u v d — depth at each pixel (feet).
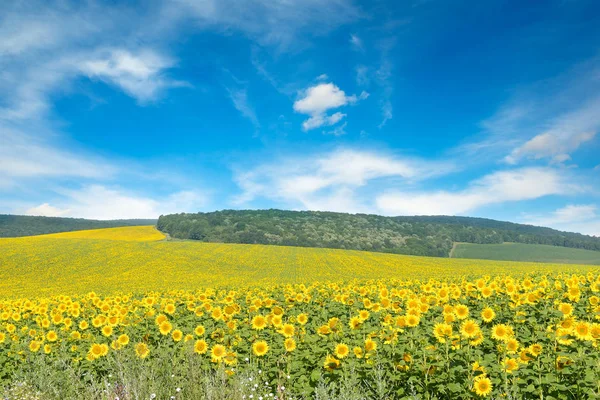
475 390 17.80
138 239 325.62
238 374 22.59
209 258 200.13
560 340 18.98
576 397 16.83
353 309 35.58
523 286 38.40
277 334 26.61
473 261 212.84
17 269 155.94
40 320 40.68
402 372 20.74
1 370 27.84
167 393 21.36
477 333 20.29
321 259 211.00
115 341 26.76
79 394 22.39
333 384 19.84
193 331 30.30
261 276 154.20
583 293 38.27
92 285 127.75
